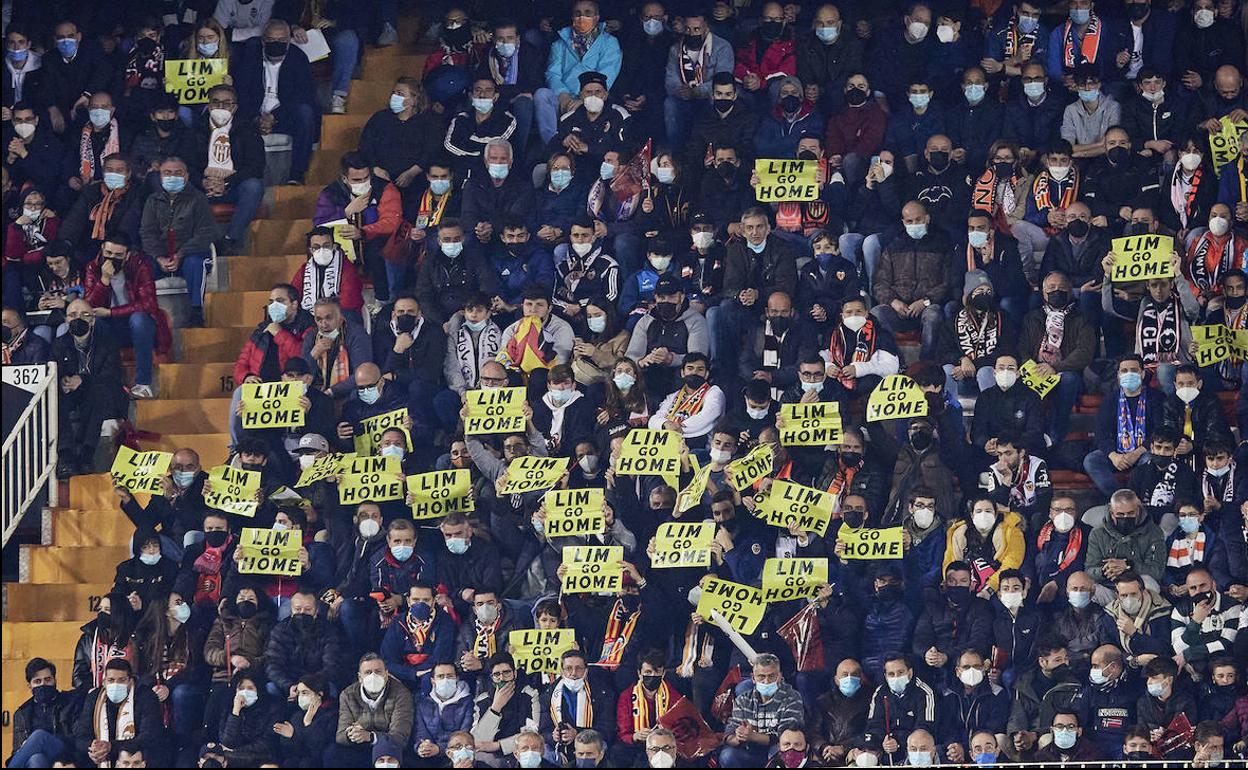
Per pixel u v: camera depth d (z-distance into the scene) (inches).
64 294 2246.6
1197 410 2108.8
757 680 1908.2
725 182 2294.5
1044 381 2107.5
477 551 2023.9
